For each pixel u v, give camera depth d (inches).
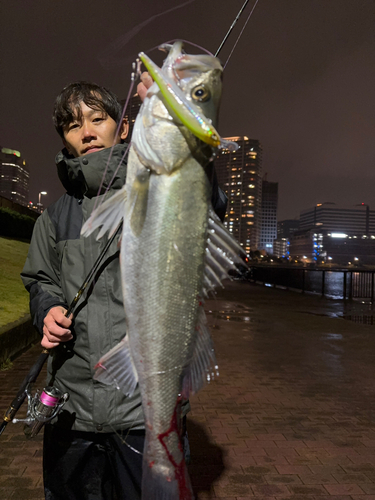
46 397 74.2
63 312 75.6
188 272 58.8
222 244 60.2
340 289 944.3
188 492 59.0
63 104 82.2
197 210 58.7
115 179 77.7
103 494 80.7
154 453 59.1
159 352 58.7
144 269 58.7
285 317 468.1
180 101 48.8
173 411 59.4
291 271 913.5
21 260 592.7
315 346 325.7
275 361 279.9
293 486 129.1
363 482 132.3
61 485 78.3
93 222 60.1
